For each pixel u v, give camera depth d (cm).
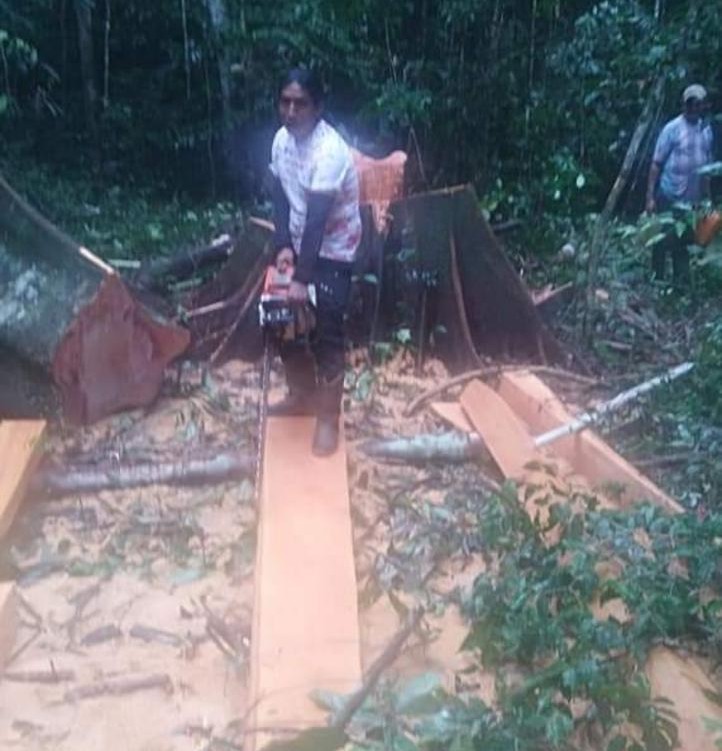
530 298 679
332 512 446
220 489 514
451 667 367
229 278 684
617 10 997
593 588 379
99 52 1507
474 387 612
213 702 360
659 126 1012
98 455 540
